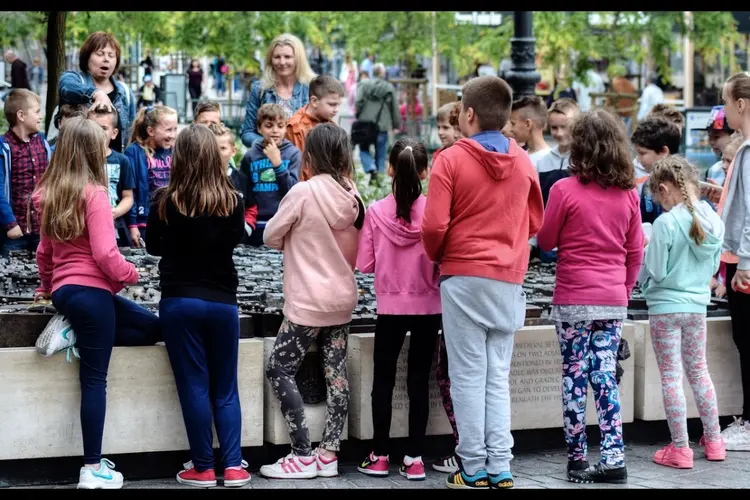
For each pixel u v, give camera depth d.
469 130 6.22
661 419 7.32
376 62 25.81
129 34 23.66
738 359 7.52
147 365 6.20
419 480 6.39
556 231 6.45
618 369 7.02
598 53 23.66
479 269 6.02
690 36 24.25
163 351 6.22
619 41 23.91
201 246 6.04
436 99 26.05
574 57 24.20
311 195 6.37
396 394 6.66
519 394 6.92
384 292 6.41
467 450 6.11
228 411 6.17
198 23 24.12
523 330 6.93
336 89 9.84
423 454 6.90
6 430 5.99
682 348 6.98
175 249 6.08
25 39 20.36
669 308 6.80
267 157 9.88
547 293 7.81
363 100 19.80
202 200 6.00
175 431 6.27
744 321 7.27
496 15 25.17
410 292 6.38
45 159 9.45
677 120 8.96
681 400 6.80
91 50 9.36
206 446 6.12
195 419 6.08
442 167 6.02
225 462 6.16
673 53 24.75
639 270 6.75
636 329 7.30
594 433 7.30
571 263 6.42
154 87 23.69
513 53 11.53
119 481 6.03
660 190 6.88
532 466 6.77
